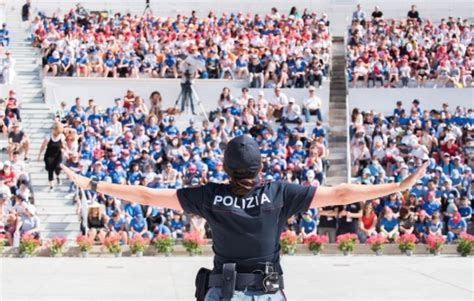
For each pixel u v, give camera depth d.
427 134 31.53
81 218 26.58
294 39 37.44
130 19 39.38
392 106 35.09
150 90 34.53
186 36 36.69
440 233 26.22
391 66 35.69
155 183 27.55
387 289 16.75
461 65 36.84
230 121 31.45
